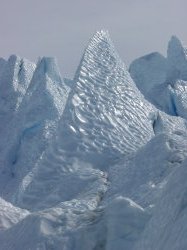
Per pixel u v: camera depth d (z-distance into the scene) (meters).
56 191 40.38
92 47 57.41
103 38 59.19
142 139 50.47
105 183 38.53
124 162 42.88
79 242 20.31
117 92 54.28
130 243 18.83
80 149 47.66
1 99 108.38
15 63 114.38
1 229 28.83
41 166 47.28
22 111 91.31
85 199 34.81
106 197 35.47
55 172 46.00
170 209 15.80
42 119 84.88
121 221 19.77
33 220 22.59
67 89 97.12
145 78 144.12
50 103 87.12
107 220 20.39
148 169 35.78
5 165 81.31
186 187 15.55
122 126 51.00
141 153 38.94
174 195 16.20
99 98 52.56
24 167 78.25
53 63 99.31
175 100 107.31
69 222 21.95
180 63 130.75
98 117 50.69
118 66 57.38
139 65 148.75
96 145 48.06
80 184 40.12
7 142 87.88
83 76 53.97
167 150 36.72
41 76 99.00
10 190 75.06
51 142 48.97
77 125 49.47
